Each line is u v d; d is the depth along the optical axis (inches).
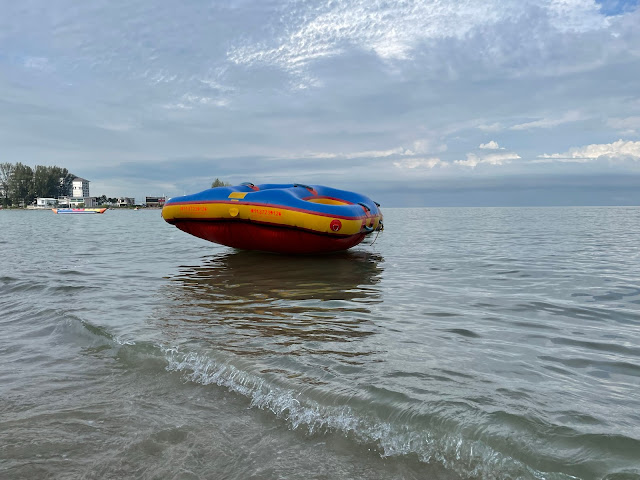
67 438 75.9
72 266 297.3
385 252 377.7
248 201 315.6
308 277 244.4
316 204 315.3
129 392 94.7
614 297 190.4
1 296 200.1
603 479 62.0
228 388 95.9
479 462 67.4
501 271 266.7
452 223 986.7
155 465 68.0
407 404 84.1
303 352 115.3
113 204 5984.3
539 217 1409.9
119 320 149.4
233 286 216.7
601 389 92.5
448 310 166.1
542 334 134.4
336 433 76.7
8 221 1574.8
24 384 99.3
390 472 65.9
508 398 86.9
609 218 1291.8
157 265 299.6
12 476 65.1
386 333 134.4
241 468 67.1
